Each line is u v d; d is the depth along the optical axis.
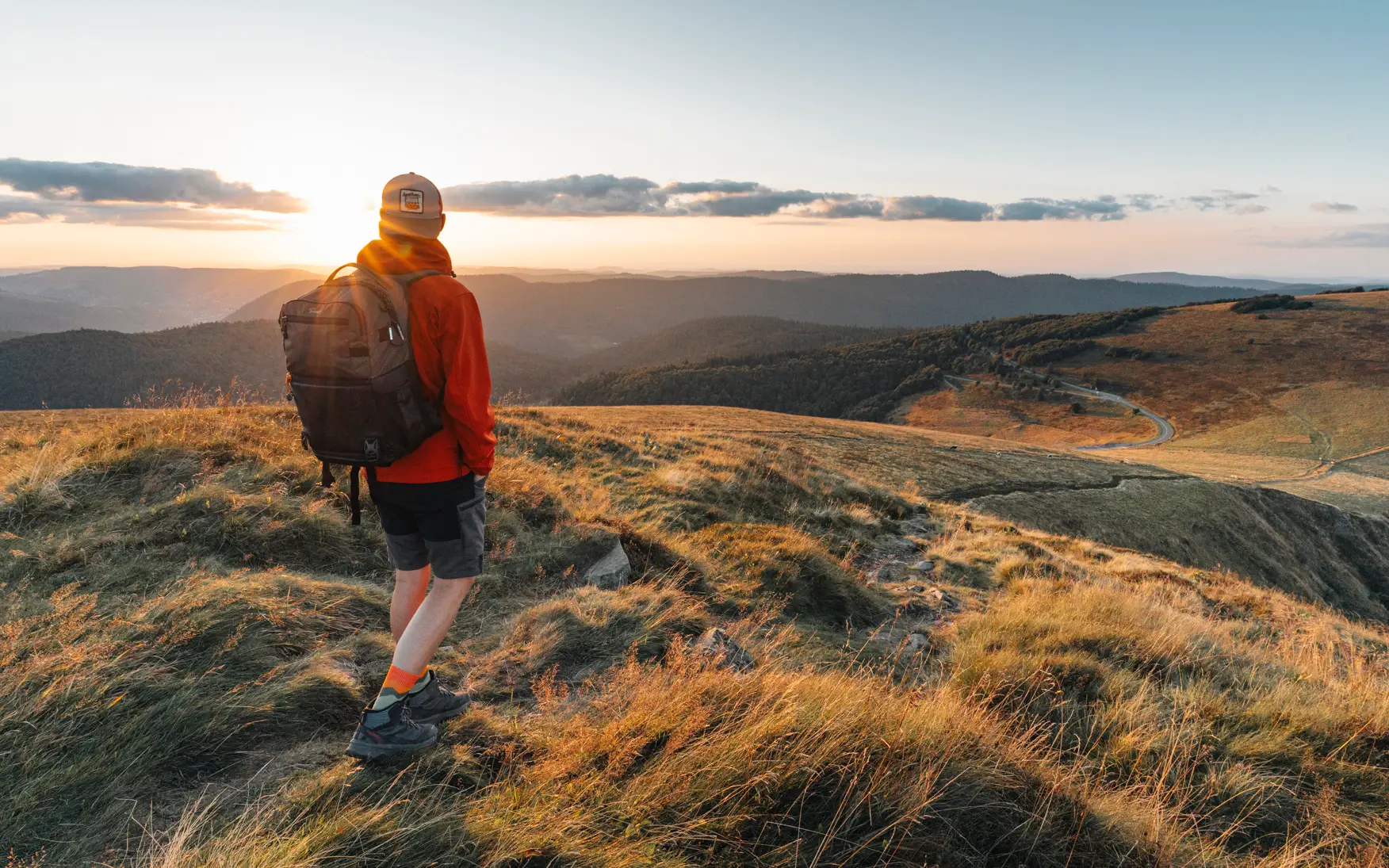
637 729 2.69
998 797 2.68
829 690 3.20
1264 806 3.23
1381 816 3.23
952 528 16.19
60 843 1.90
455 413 2.18
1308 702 4.40
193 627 2.98
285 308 2.10
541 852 1.98
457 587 2.46
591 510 6.65
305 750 2.46
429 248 2.21
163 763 2.26
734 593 6.05
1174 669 4.92
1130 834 2.69
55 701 2.38
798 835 2.25
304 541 4.58
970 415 148.50
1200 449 105.44
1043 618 5.73
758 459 17.19
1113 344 179.00
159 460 5.42
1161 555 39.78
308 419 2.09
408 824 1.98
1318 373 134.38
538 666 3.59
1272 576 45.19
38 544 4.00
